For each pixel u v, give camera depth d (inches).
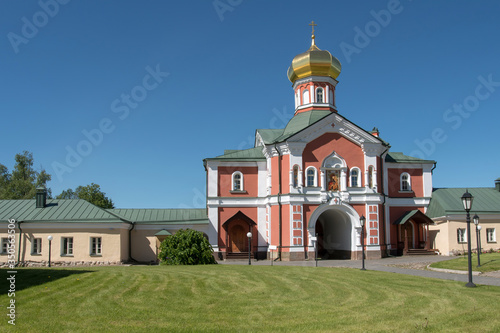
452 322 436.8
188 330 404.5
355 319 449.7
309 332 402.9
